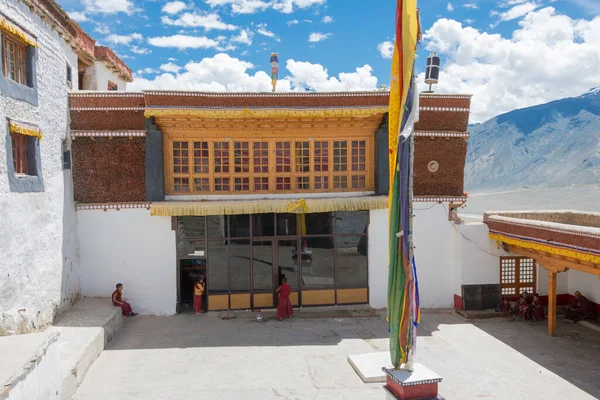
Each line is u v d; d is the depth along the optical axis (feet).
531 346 38.81
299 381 30.96
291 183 47.24
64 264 41.22
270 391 29.45
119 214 45.42
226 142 46.32
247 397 28.60
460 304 47.98
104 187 45.34
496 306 48.06
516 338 40.75
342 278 48.47
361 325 43.19
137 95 44.98
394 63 24.50
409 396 22.71
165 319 44.86
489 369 33.96
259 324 43.50
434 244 48.93
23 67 35.27
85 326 36.88
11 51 33.58
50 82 39.40
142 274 45.85
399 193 24.38
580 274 47.93
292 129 46.60
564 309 48.32
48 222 37.78
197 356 35.42
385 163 47.11
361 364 32.89
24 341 23.65
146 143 44.78
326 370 32.86
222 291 47.19
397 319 24.12
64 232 41.50
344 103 45.75
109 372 32.09
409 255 23.95
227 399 28.30
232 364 33.88
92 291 45.57
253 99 44.83
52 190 39.04
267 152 46.85
